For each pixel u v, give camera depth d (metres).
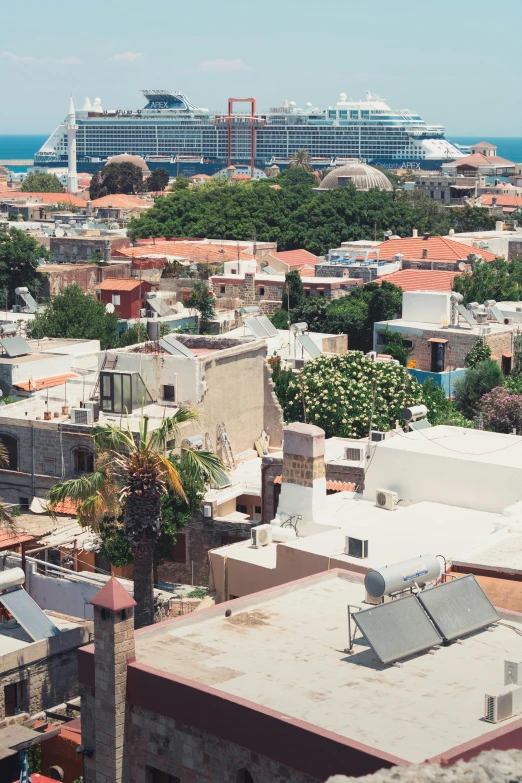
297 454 83.12
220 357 117.44
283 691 48.28
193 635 54.16
